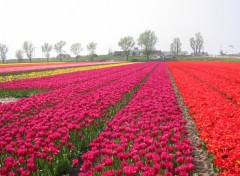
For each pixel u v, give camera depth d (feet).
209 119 41.75
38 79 120.47
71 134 40.57
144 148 32.60
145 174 24.98
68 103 60.29
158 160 28.12
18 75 147.95
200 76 123.34
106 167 29.19
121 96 71.92
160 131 40.96
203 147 38.83
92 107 57.52
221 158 28.73
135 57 554.87
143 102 60.08
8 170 28.91
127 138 36.73
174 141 34.65
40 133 38.34
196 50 638.94
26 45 528.63
